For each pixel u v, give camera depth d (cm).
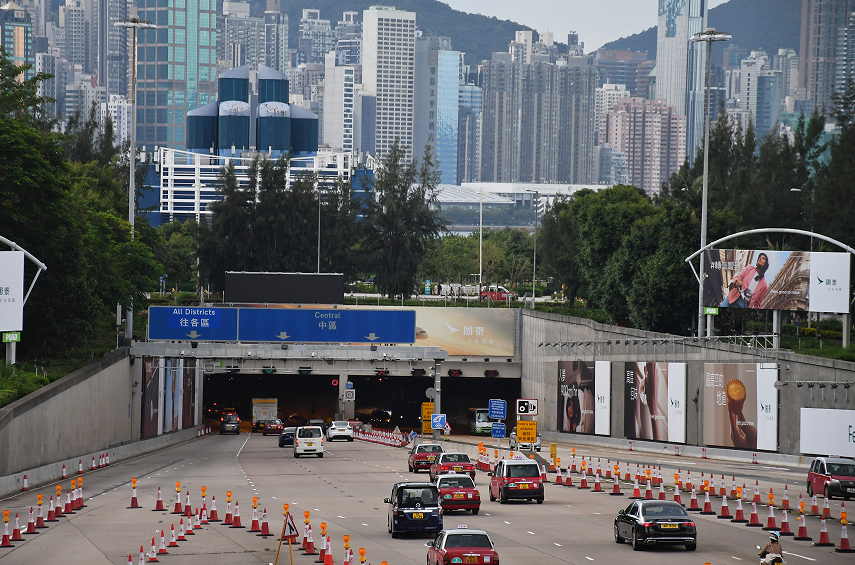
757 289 10300
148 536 5050
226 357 11756
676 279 12700
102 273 11006
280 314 11681
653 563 4262
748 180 15575
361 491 7075
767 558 3766
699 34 11550
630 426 11681
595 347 12888
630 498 6675
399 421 19325
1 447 6962
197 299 19925
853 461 6444
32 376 8675
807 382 8806
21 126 9631
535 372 14950
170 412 14300
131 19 13038
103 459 9512
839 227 13338
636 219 15750
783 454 9088
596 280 16150
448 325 15462
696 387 10381
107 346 12431
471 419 16325
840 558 4381
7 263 7844
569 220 19825
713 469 8438
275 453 11506
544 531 5219
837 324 12738
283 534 4081
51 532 5188
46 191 9612
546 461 8569
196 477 8162
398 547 4759
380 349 11962
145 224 16138
